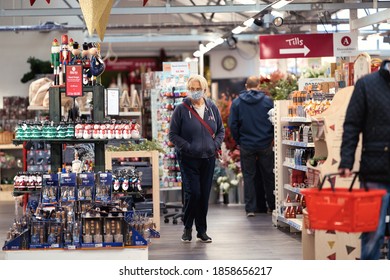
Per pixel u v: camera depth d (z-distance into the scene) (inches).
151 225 331.6
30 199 340.8
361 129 219.9
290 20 677.9
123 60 1156.5
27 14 546.0
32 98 460.4
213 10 523.8
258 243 364.5
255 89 480.1
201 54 644.1
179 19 904.9
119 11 526.9
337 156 240.7
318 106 349.1
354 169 239.5
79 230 279.4
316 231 251.0
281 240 373.4
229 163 547.8
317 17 681.6
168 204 521.0
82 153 419.5
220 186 548.1
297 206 397.7
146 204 402.0
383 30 687.7
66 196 288.2
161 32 997.2
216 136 361.4
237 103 474.6
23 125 307.7
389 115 215.5
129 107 546.9
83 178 293.6
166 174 494.3
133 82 1151.0
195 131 353.1
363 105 217.6
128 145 419.5
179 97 506.3
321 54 502.6
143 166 468.1
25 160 480.1
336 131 241.1
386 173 215.8
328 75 455.8
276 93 518.3
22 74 741.9
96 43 322.3
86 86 315.6
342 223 201.0
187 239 373.1
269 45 504.4
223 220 456.4
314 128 262.2
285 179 414.3
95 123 309.7
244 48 1034.1
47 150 480.1
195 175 359.3
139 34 877.2
